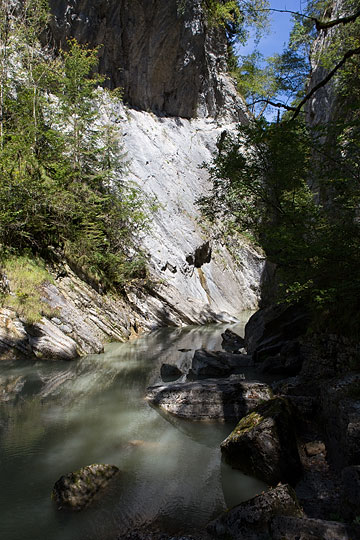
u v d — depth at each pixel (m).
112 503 4.00
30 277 12.21
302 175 9.84
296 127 8.19
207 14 29.39
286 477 4.39
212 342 14.87
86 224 15.77
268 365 9.66
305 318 10.42
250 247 29.72
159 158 26.02
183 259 23.25
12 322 10.84
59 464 4.87
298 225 7.95
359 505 3.25
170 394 7.21
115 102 23.27
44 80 18.39
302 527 3.13
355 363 6.09
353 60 14.34
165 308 19.64
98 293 15.45
